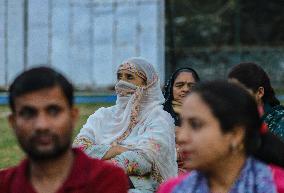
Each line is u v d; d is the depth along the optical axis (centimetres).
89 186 671
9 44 3572
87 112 2762
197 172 659
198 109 621
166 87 1415
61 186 664
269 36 5228
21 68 3575
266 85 1055
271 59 4722
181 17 5194
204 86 631
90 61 3619
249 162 644
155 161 1172
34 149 647
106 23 3609
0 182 679
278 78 4681
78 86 3622
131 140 1210
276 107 1073
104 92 3572
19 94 649
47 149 646
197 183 654
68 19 3597
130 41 3594
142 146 1170
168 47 4447
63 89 656
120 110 1250
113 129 1235
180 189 661
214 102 618
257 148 654
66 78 671
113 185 681
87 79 3625
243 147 635
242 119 623
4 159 2009
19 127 652
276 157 688
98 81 3628
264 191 634
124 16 3591
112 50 3612
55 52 3597
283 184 644
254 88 1038
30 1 3569
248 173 639
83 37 3609
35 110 648
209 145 619
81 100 3269
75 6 3597
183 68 1411
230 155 634
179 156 1284
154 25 3572
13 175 680
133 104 1234
